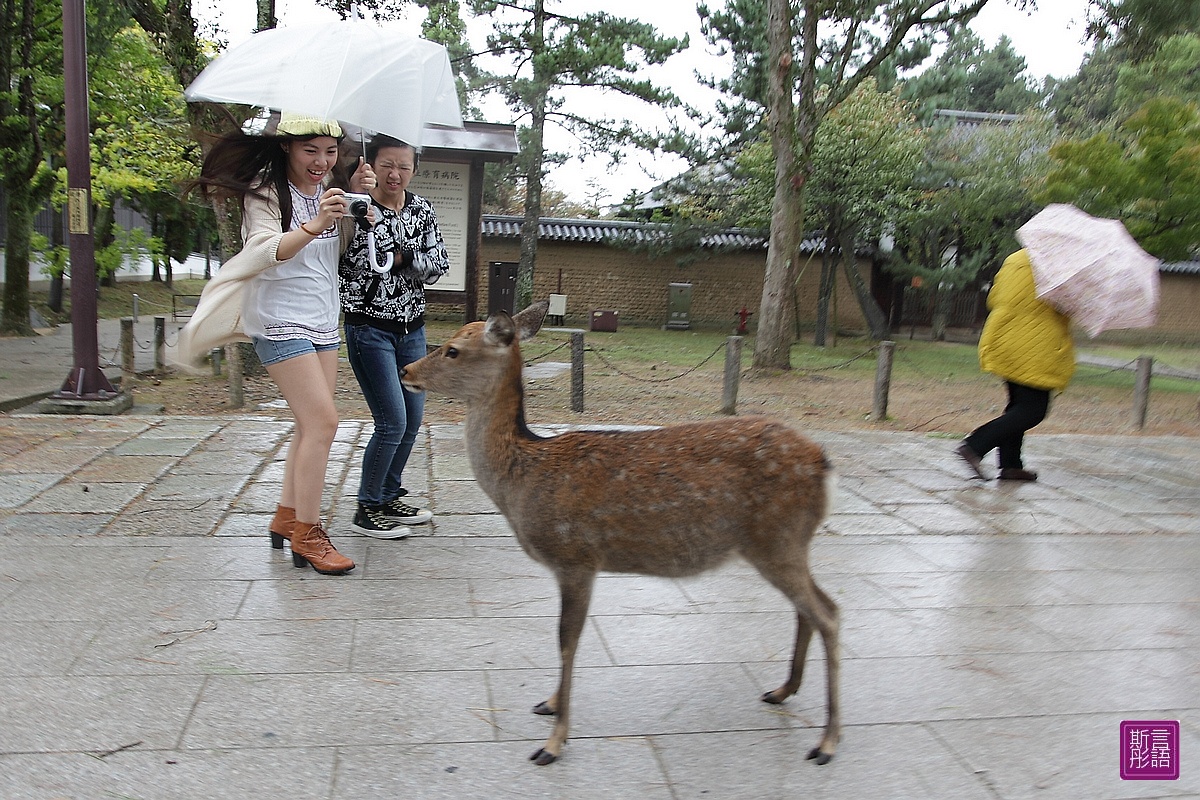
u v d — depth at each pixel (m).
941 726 3.11
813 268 25.52
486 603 4.04
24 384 10.24
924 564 4.80
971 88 38.84
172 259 35.12
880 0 13.39
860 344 21.78
